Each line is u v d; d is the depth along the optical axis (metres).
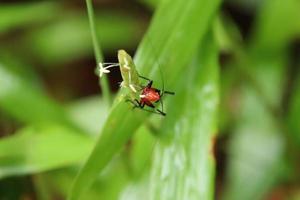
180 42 0.31
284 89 0.43
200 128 0.32
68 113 0.38
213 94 0.32
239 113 0.41
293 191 0.41
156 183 0.32
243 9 0.50
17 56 0.47
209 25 0.32
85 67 0.51
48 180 0.37
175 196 0.31
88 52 0.47
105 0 0.52
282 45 0.42
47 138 0.34
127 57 0.29
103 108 0.40
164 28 0.31
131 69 0.29
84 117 0.40
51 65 0.49
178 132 0.32
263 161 0.41
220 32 0.37
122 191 0.34
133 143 0.34
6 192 0.35
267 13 0.43
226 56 0.45
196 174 0.31
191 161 0.31
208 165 0.31
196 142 0.31
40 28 0.48
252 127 0.41
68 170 0.37
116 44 0.47
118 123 0.30
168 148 0.32
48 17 0.47
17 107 0.37
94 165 0.30
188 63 0.32
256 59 0.42
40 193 0.35
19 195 0.35
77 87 0.51
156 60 0.31
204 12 0.32
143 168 0.34
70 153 0.33
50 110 0.37
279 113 0.39
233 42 0.38
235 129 0.41
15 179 0.35
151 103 0.31
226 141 0.41
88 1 0.31
